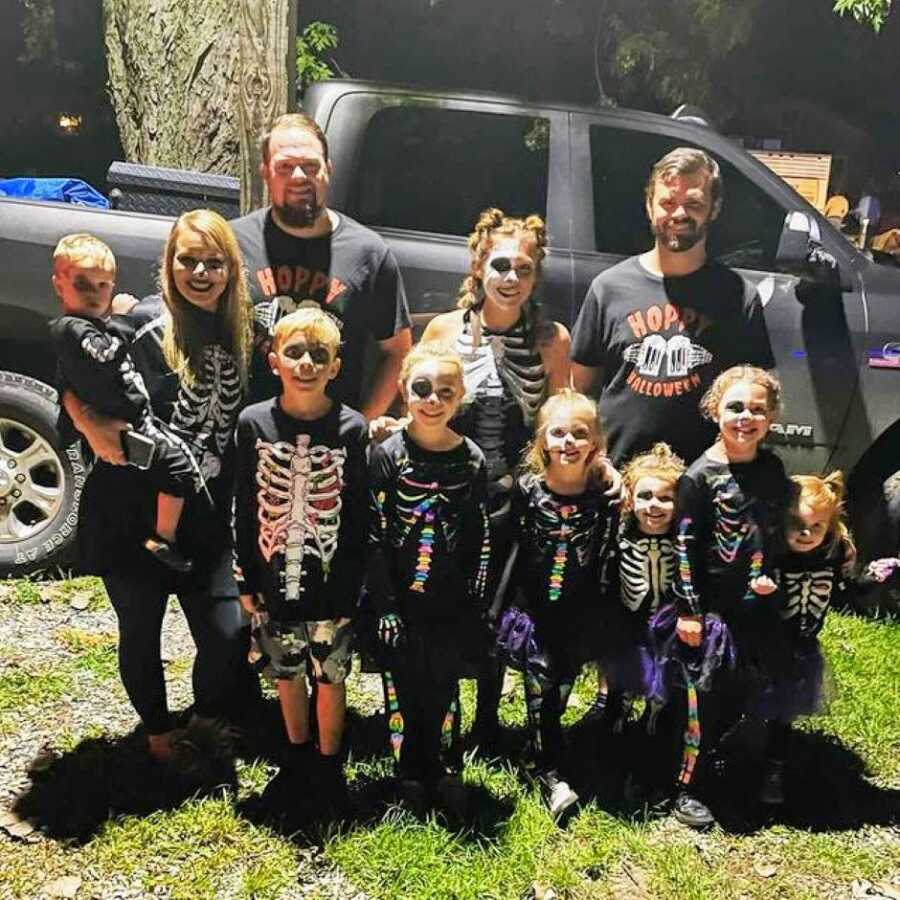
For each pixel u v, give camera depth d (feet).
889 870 9.32
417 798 9.45
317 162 9.70
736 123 35.58
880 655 13.35
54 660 11.80
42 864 8.63
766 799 10.09
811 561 9.78
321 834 9.12
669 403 10.62
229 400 9.57
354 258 10.23
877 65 36.14
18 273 13.07
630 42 30.25
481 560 9.25
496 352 9.98
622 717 11.11
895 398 13.94
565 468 9.27
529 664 9.68
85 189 14.57
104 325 9.00
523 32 34.60
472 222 13.61
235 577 9.34
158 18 15.37
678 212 10.06
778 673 9.86
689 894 8.76
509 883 8.77
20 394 13.30
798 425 13.97
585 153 13.78
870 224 17.61
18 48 34.60
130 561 9.27
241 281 9.36
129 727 10.64
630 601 9.96
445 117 13.66
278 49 14.16
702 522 9.63
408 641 9.27
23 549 13.56
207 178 13.93
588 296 10.88
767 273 13.87
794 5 34.40
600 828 9.55
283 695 9.43
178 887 8.47
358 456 9.02
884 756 11.19
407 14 34.86
